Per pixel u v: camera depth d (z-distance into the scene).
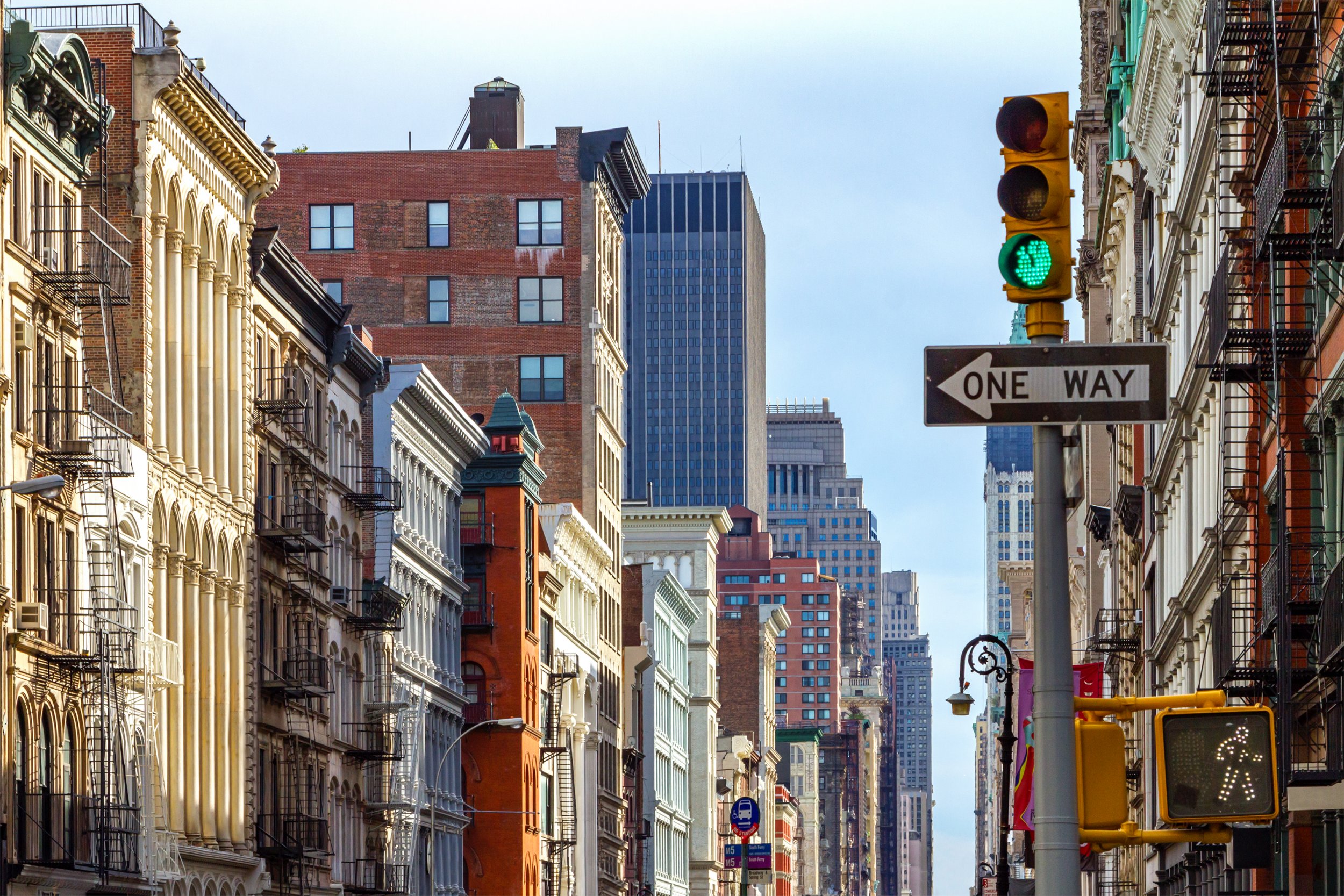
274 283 111.25
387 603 129.62
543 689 170.62
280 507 110.75
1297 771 48.78
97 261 83.94
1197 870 86.06
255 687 104.44
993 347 23.11
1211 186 78.88
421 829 140.25
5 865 69.94
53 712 77.88
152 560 90.81
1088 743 23.48
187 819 95.00
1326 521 52.94
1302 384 56.53
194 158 98.00
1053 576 23.44
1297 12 52.47
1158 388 22.98
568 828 178.38
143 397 89.94
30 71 76.12
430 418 144.50
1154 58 90.31
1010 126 22.92
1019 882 78.75
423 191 196.75
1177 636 94.69
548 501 195.75
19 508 75.50
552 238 196.12
